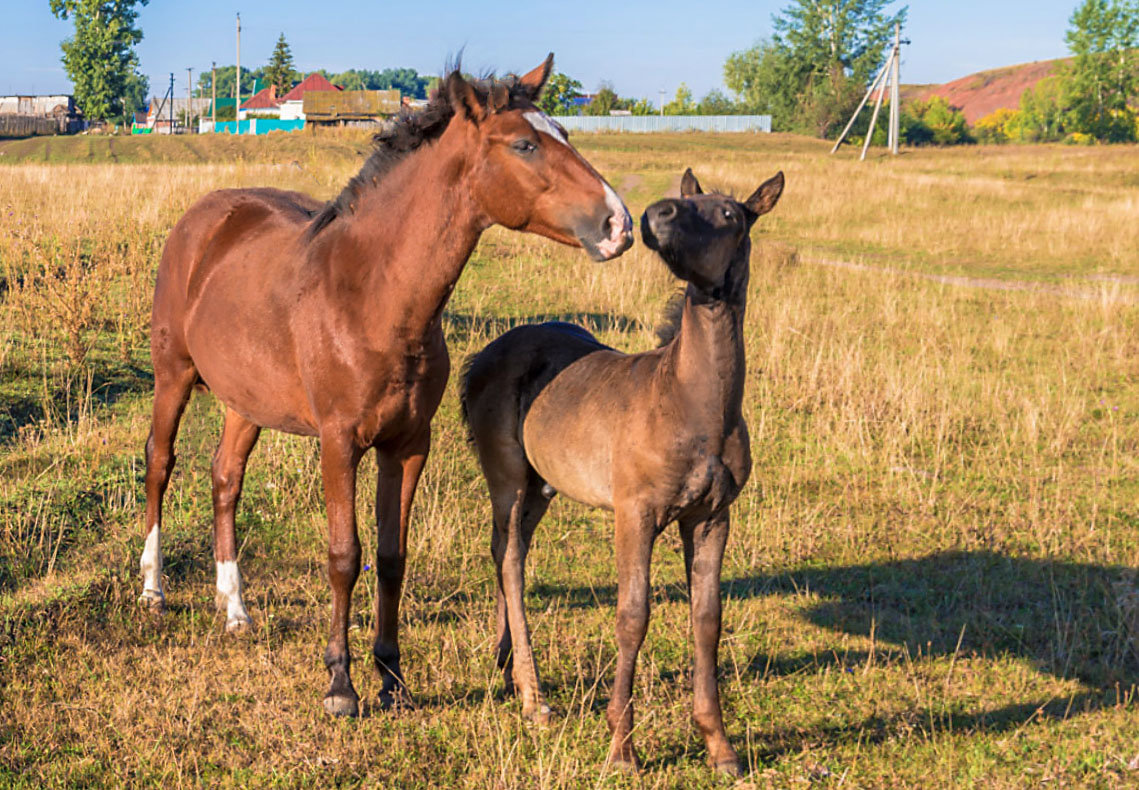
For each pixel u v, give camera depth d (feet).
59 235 40.37
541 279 46.96
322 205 18.52
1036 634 17.56
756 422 29.84
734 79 295.89
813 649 16.97
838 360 34.01
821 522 22.77
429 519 21.31
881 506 24.09
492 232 58.44
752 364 34.81
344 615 14.43
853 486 25.29
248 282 15.72
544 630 17.17
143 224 46.29
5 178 64.08
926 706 14.90
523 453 14.82
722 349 11.86
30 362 28.78
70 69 271.28
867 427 28.94
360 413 14.11
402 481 14.89
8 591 17.33
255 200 17.57
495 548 15.07
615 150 155.43
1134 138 267.39
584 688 15.25
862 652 16.94
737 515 23.41
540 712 14.19
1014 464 27.04
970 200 86.79
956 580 20.16
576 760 12.79
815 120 242.37
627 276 46.68
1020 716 14.74
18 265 38.17
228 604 17.24
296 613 17.63
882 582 20.10
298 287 14.66
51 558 18.45
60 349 30.37
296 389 15.02
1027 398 31.71
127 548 19.31
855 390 31.91
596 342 15.48
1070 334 41.24
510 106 12.75
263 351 15.23
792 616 18.38
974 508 23.89
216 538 17.65
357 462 14.42
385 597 14.84
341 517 14.26
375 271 13.78
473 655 15.99
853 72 251.60
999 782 12.55
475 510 23.00
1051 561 20.65
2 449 23.52
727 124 254.27
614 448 12.76
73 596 17.17
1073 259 63.21
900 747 13.65
